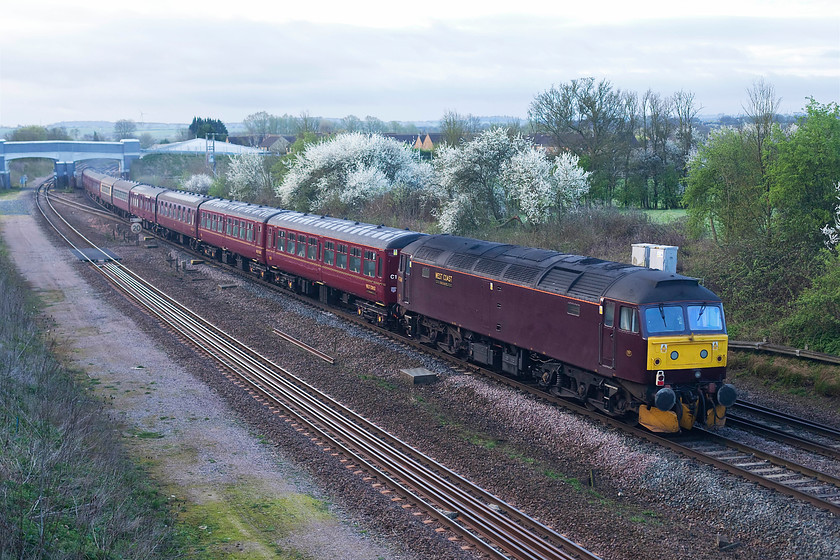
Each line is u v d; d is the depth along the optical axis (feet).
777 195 87.81
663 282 54.80
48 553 33.71
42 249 161.89
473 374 72.38
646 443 53.11
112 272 133.49
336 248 99.50
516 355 68.23
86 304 107.14
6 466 41.11
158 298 111.34
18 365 62.95
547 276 63.72
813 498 42.63
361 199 178.70
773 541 39.52
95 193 271.28
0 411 50.88
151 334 89.81
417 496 45.44
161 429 58.18
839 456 50.29
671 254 77.00
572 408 61.05
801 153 86.12
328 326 92.79
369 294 91.81
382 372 74.18
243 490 46.75
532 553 37.52
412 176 186.29
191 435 56.95
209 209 147.33
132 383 70.33
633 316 53.83
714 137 106.93
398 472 48.78
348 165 186.09
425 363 75.51
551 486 47.42
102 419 57.52
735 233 99.35
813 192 87.35
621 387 56.65
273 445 55.01
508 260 69.62
